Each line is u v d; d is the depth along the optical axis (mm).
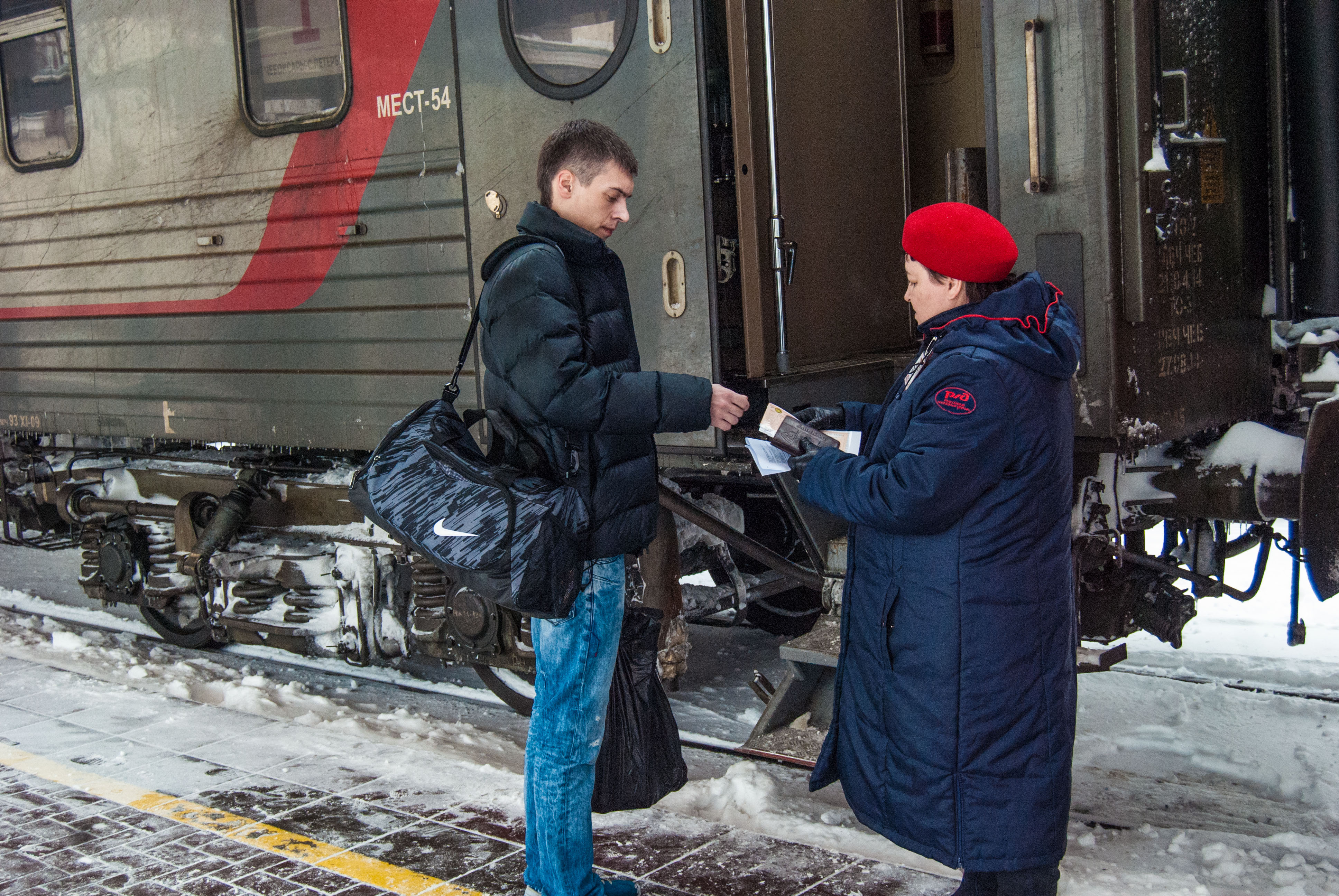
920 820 2520
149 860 3262
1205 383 3889
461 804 3570
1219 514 3881
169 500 5961
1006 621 2465
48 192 5730
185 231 5180
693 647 5918
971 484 2404
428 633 4879
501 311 2531
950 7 4492
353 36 4465
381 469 2637
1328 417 3631
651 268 3824
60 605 7090
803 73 4078
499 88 4102
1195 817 3633
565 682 2682
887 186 4500
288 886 3080
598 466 2615
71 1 5406
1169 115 3549
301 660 5871
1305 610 5926
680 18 3646
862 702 2629
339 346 4730
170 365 5367
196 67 5004
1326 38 4203
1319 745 4176
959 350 2475
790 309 4035
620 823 3363
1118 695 4770
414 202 4402
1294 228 4363
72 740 4266
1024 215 3422
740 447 3820
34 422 6039
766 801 3539
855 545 2666
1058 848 2525
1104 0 3225
